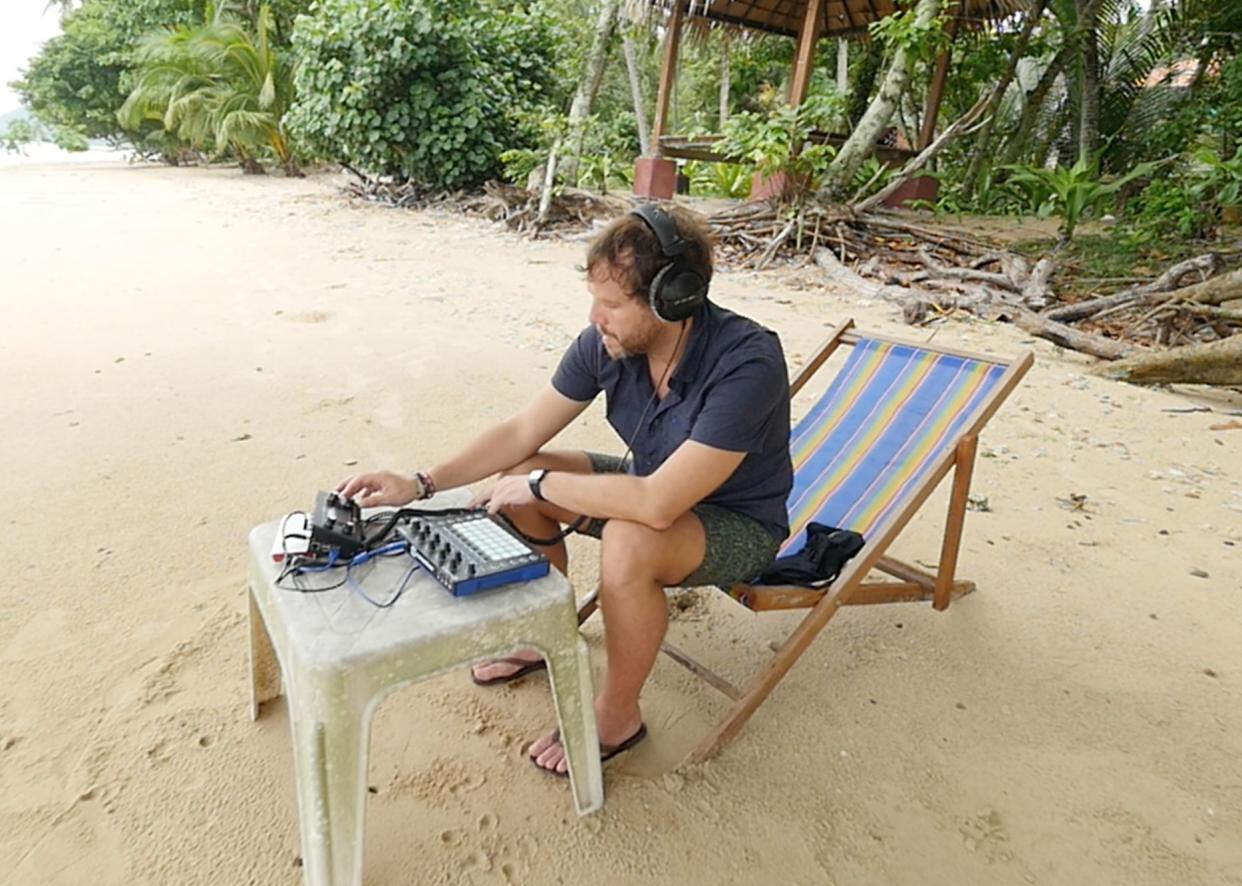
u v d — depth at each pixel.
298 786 1.36
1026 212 9.98
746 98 16.12
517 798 1.65
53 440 3.23
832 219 7.55
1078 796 1.70
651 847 1.55
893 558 2.59
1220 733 1.89
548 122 9.12
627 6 9.71
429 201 10.52
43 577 2.32
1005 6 8.62
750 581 1.85
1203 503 3.06
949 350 2.31
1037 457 3.45
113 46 18.66
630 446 1.85
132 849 1.50
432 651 1.34
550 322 5.23
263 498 2.82
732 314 1.70
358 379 4.04
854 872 1.51
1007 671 2.09
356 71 9.70
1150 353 4.48
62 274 6.07
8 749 1.71
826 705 1.96
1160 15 10.76
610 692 1.72
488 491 1.79
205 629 2.12
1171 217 7.46
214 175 15.79
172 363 4.18
